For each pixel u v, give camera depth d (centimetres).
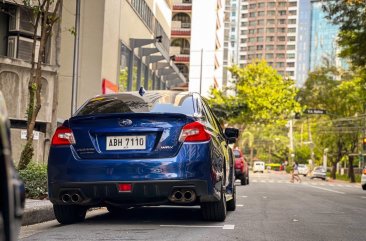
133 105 755
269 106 5559
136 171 685
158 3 4134
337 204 1363
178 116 702
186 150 694
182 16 7812
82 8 2439
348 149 6388
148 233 662
